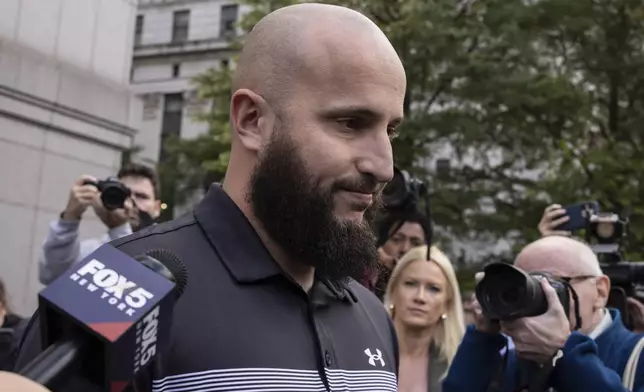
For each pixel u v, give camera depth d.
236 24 13.52
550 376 2.25
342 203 1.39
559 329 2.18
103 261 0.95
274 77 1.41
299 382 1.35
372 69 1.39
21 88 8.03
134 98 9.74
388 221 3.57
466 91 12.71
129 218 3.82
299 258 1.44
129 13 9.96
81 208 3.66
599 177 11.02
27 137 8.11
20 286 7.91
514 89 12.41
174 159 21.78
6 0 8.16
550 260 2.55
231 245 1.43
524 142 13.35
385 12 12.45
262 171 1.40
